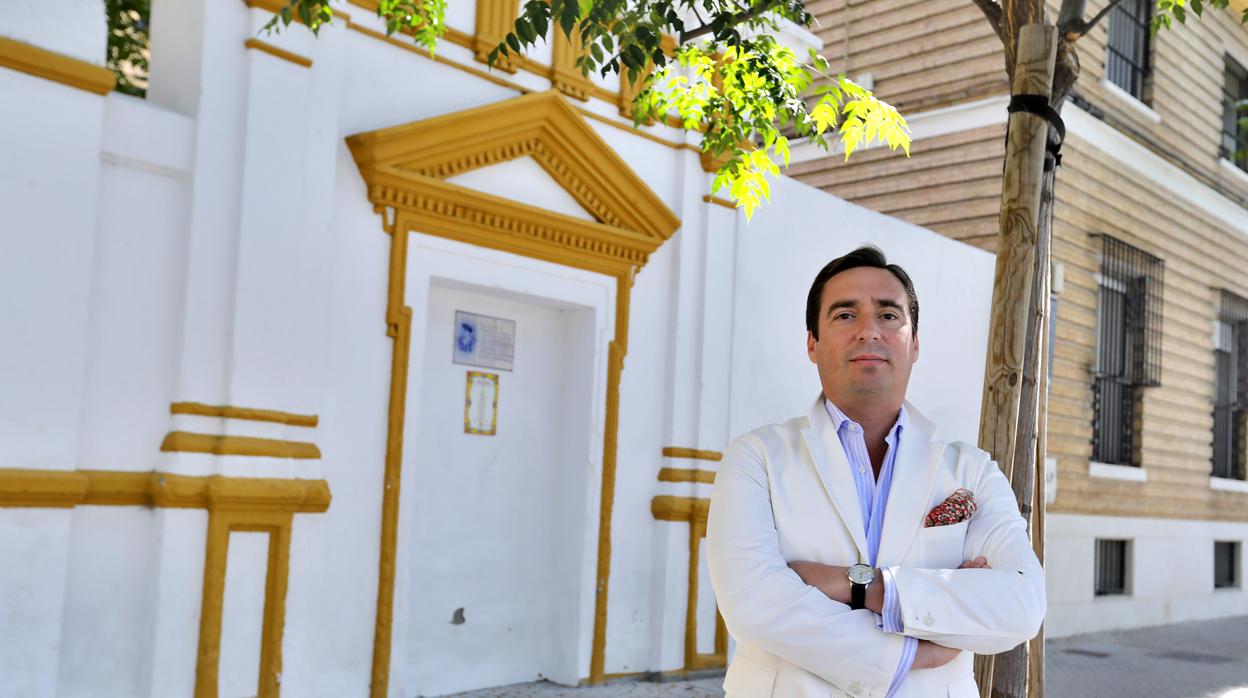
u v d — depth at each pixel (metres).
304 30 5.12
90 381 4.51
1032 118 3.46
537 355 6.74
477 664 6.38
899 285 2.32
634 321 6.92
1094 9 11.16
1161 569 12.10
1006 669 3.66
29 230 4.24
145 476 4.64
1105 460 11.32
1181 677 8.59
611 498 6.74
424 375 6.12
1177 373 12.52
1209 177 13.29
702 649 7.14
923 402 9.19
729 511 2.22
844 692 2.07
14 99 4.21
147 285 4.68
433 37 5.50
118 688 4.56
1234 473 14.12
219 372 4.83
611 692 6.47
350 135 5.46
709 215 7.22
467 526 6.33
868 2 11.55
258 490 4.81
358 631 5.48
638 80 6.82
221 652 4.77
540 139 6.25
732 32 4.78
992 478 2.31
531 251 6.28
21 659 4.18
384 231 5.61
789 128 12.01
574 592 6.64
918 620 2.02
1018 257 3.44
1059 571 10.41
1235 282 13.83
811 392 8.00
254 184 4.93
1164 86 12.38
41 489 4.20
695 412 7.14
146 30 7.36
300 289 5.11
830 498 2.22
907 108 11.08
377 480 5.59
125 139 4.59
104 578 4.53
